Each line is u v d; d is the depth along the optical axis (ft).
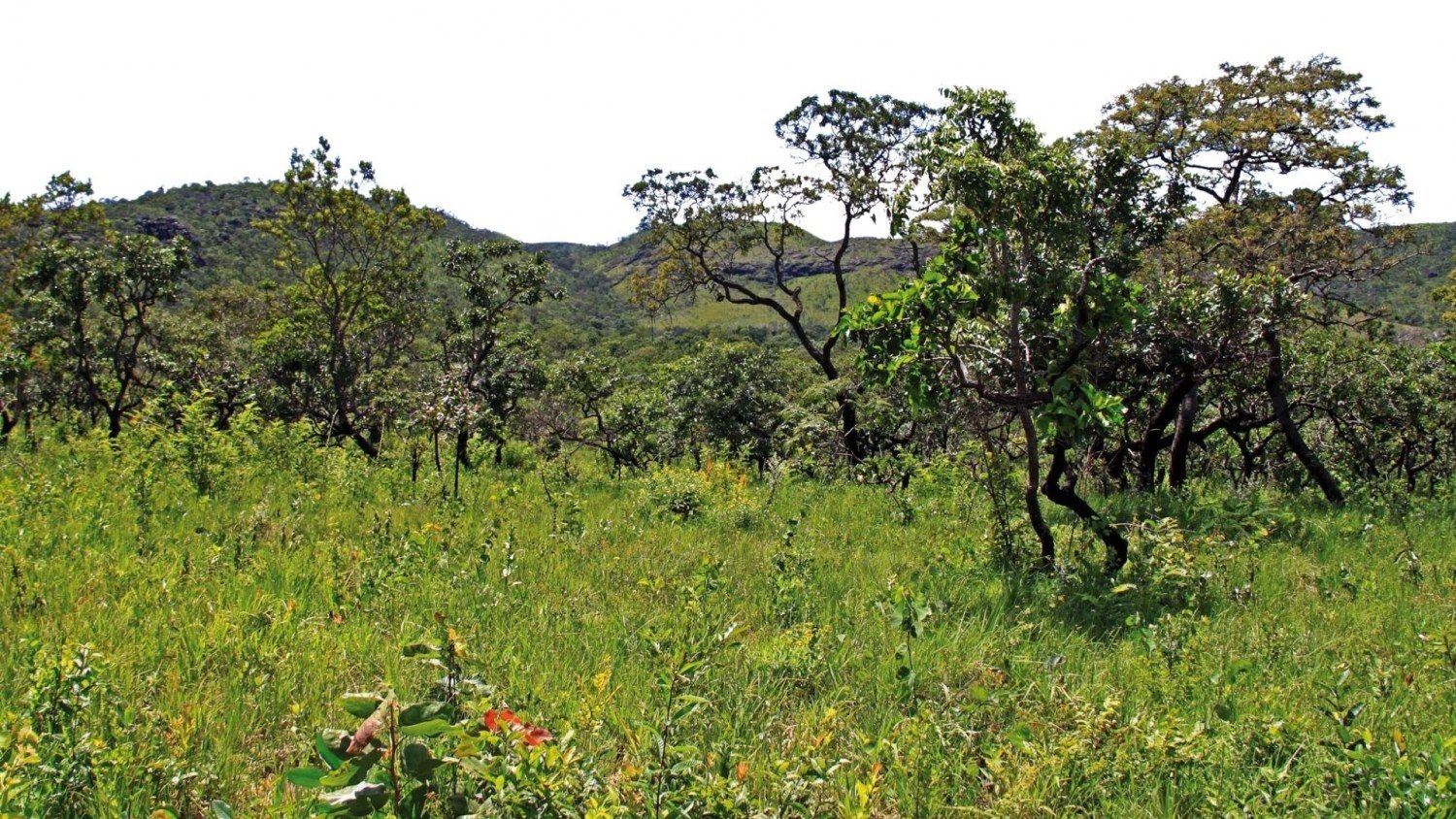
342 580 21.09
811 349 70.44
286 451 43.57
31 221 80.23
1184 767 12.82
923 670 16.81
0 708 13.47
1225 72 53.72
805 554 24.64
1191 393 47.50
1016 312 24.26
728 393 68.18
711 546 28.12
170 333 93.71
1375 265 46.78
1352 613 21.93
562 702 14.61
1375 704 15.72
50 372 77.41
